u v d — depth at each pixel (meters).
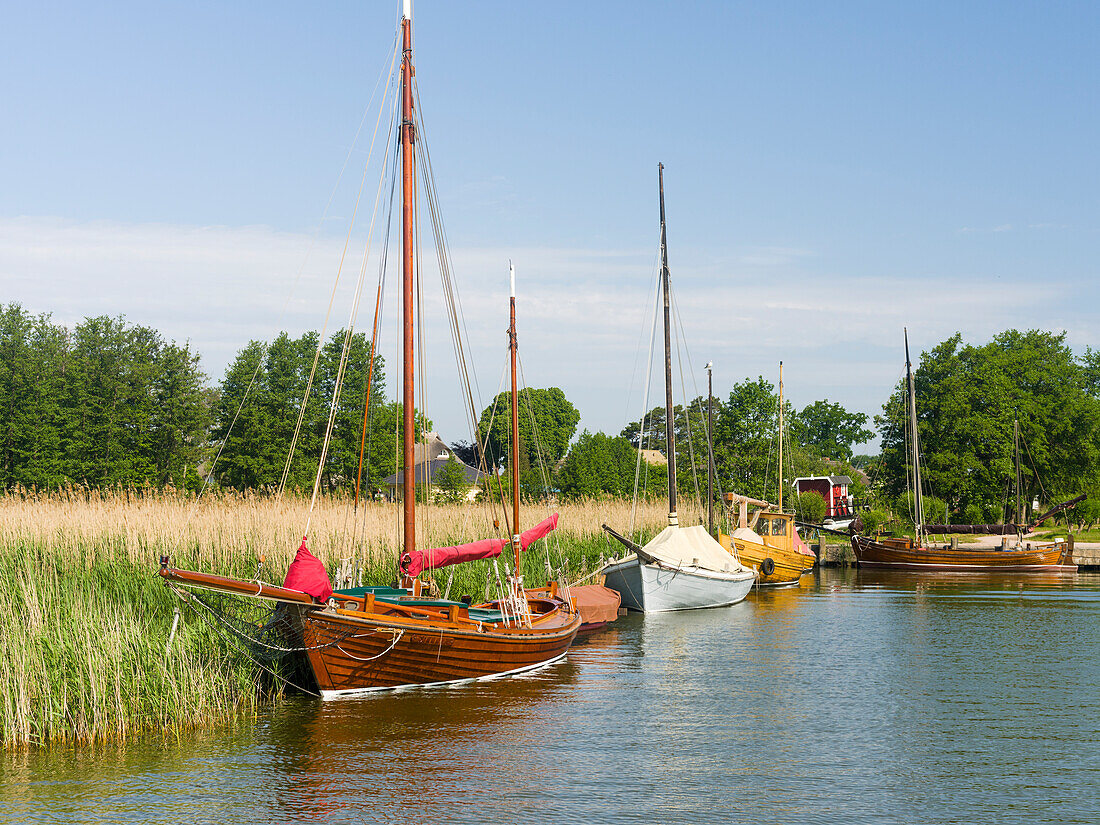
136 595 19.84
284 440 63.28
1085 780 12.84
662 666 20.95
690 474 66.44
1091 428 71.81
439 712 15.96
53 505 26.11
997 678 19.64
